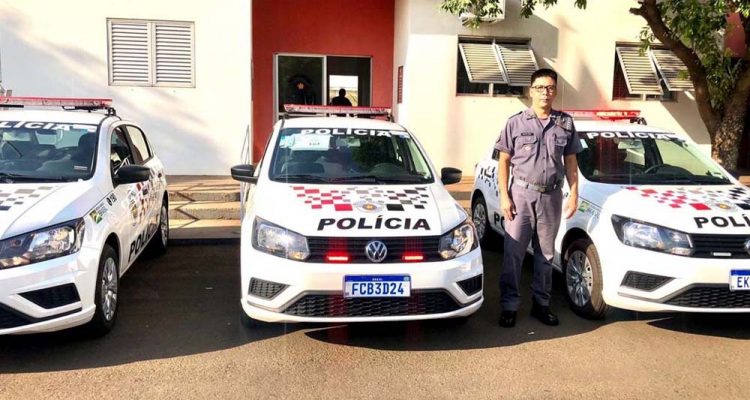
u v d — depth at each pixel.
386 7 11.84
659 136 5.99
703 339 4.59
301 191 4.72
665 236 4.44
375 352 4.29
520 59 10.57
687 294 4.35
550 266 4.84
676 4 8.09
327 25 11.72
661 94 10.95
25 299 3.72
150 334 4.54
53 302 3.83
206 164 10.16
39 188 4.37
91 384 3.74
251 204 4.73
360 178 5.12
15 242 3.76
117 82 9.85
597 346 4.44
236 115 10.12
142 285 5.73
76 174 4.73
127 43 9.79
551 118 4.69
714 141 8.60
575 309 5.09
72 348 4.26
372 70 11.94
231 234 7.54
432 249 4.20
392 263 4.09
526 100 10.80
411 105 10.52
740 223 4.49
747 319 4.99
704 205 4.72
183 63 9.95
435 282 4.11
